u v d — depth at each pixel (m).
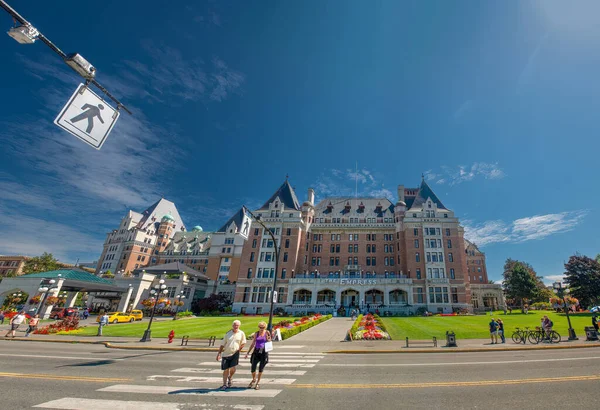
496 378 10.95
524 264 89.31
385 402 8.21
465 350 18.80
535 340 21.39
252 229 70.50
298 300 62.91
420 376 11.40
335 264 69.56
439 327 31.80
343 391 9.30
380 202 77.56
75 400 8.12
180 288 65.56
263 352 9.74
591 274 55.84
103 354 17.47
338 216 75.56
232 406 7.82
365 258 68.75
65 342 24.06
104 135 6.90
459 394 8.95
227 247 96.06
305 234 71.12
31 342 23.86
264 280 64.69
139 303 63.38
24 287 49.47
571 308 55.12
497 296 68.50
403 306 57.25
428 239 63.41
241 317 51.34
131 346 21.09
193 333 29.50
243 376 11.44
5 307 54.22
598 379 10.62
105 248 121.62
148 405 7.79
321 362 14.68
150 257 116.62
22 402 7.88
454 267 60.72
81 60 6.34
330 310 57.41
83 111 6.53
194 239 119.31
